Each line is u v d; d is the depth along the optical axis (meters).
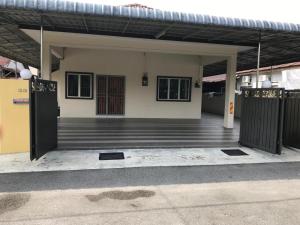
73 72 12.16
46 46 8.26
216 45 8.43
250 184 4.51
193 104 13.40
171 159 5.82
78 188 4.14
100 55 12.34
